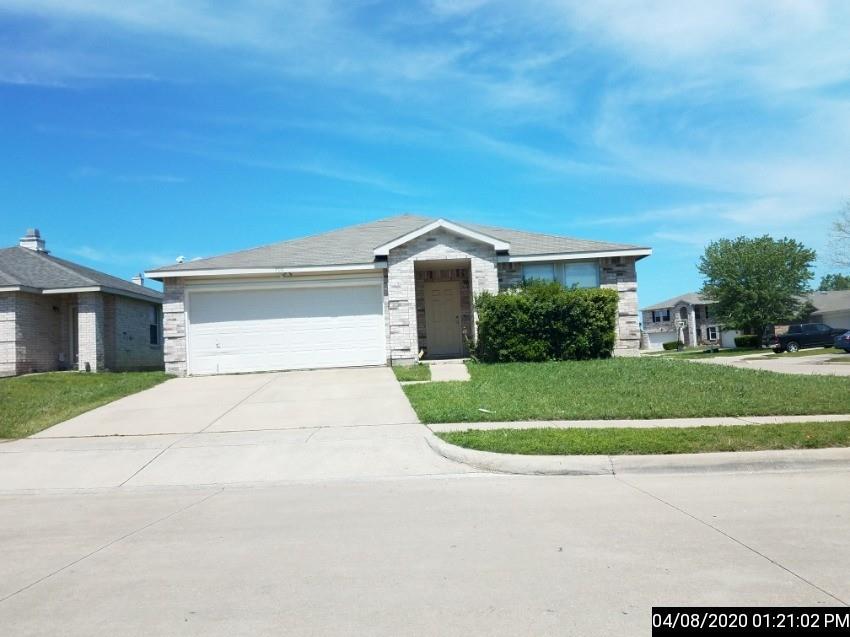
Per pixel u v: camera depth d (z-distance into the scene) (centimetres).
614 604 409
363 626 390
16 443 1091
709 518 593
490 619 393
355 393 1430
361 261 1911
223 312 1909
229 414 1272
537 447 872
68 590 468
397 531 589
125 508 741
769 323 4419
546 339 1812
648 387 1328
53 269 2295
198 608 425
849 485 711
